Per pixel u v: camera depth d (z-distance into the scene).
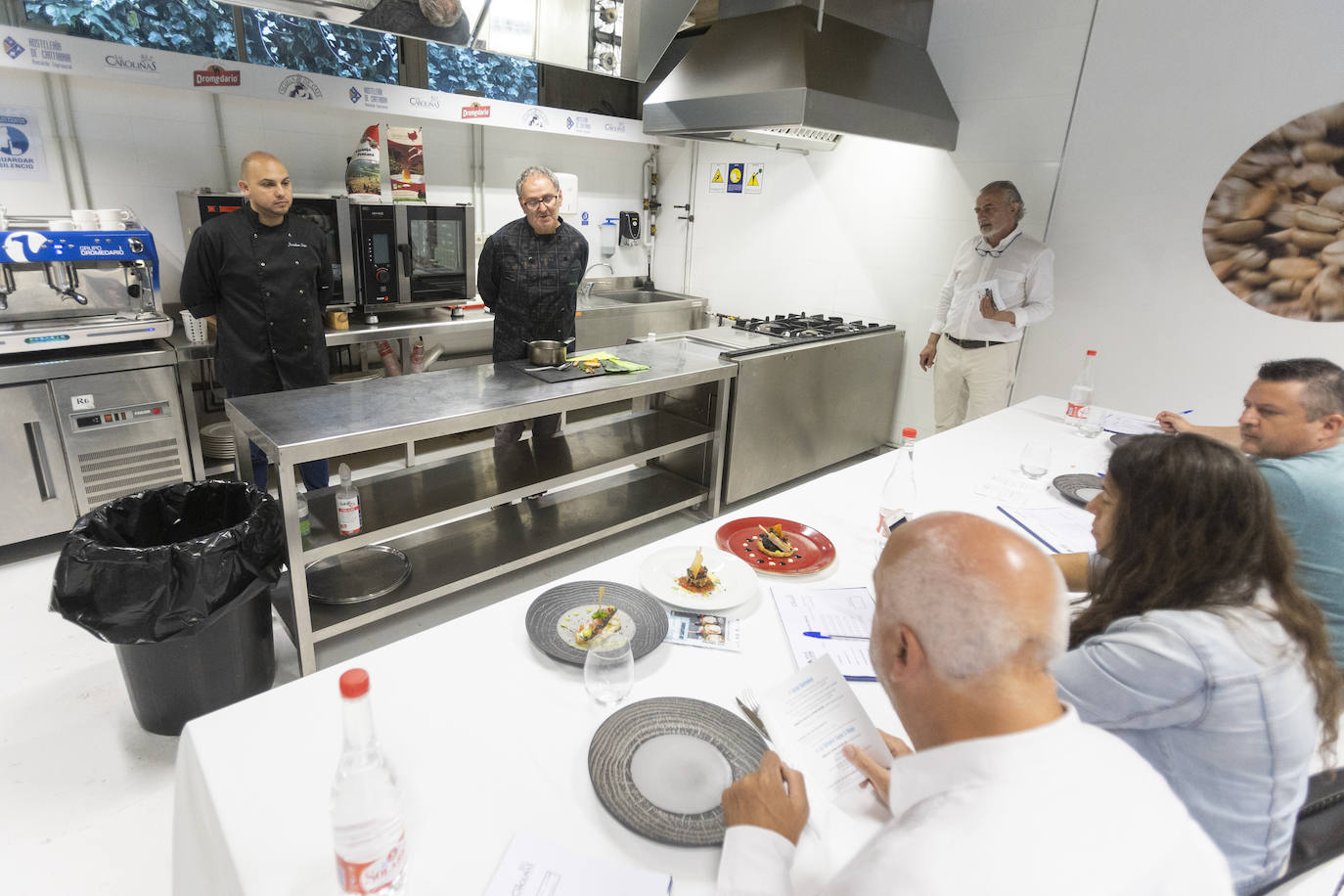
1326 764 1.07
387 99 3.63
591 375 2.75
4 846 1.62
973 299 3.44
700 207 5.05
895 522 1.72
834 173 4.27
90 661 2.24
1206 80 3.01
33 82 2.96
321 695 1.13
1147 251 3.29
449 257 3.89
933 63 3.75
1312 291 2.92
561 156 4.75
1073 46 3.31
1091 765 0.64
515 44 1.79
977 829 0.60
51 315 2.74
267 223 2.92
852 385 3.94
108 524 1.91
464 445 4.22
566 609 1.38
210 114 3.41
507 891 0.81
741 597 1.45
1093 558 1.40
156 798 1.77
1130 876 0.58
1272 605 0.91
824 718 1.10
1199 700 0.86
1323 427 1.33
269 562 1.93
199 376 3.57
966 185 3.76
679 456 3.58
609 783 0.96
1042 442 2.49
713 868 0.87
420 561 2.65
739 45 2.93
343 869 0.75
